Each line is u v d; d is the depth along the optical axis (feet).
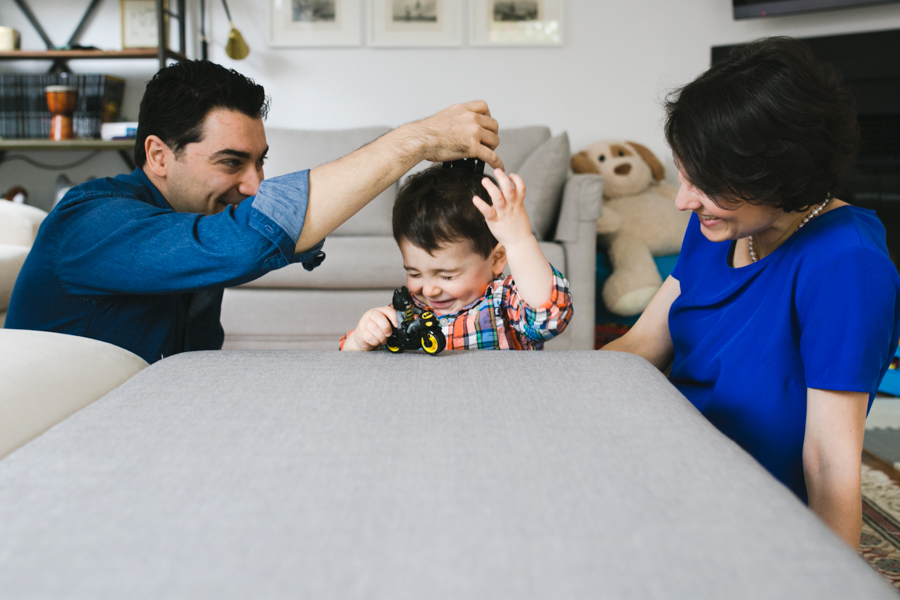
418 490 1.20
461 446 1.39
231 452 1.37
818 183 2.13
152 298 3.28
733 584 0.94
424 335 2.15
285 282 7.92
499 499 1.17
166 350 3.46
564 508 1.14
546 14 11.18
